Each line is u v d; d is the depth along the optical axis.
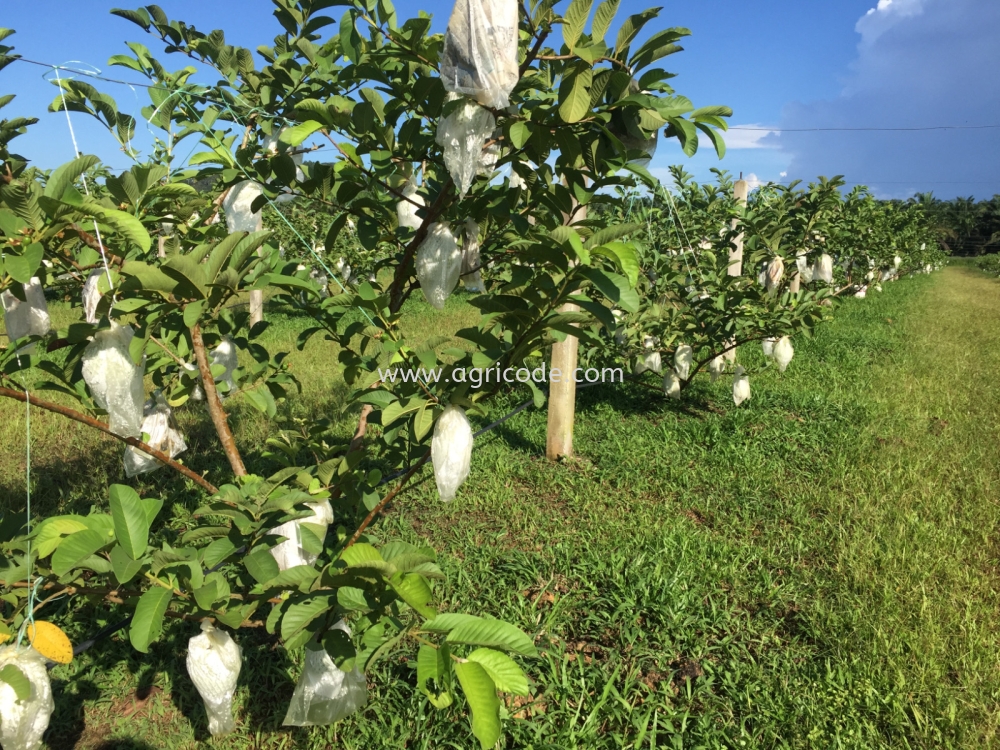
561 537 3.49
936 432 5.10
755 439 4.91
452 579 3.05
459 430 1.56
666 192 3.08
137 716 2.35
